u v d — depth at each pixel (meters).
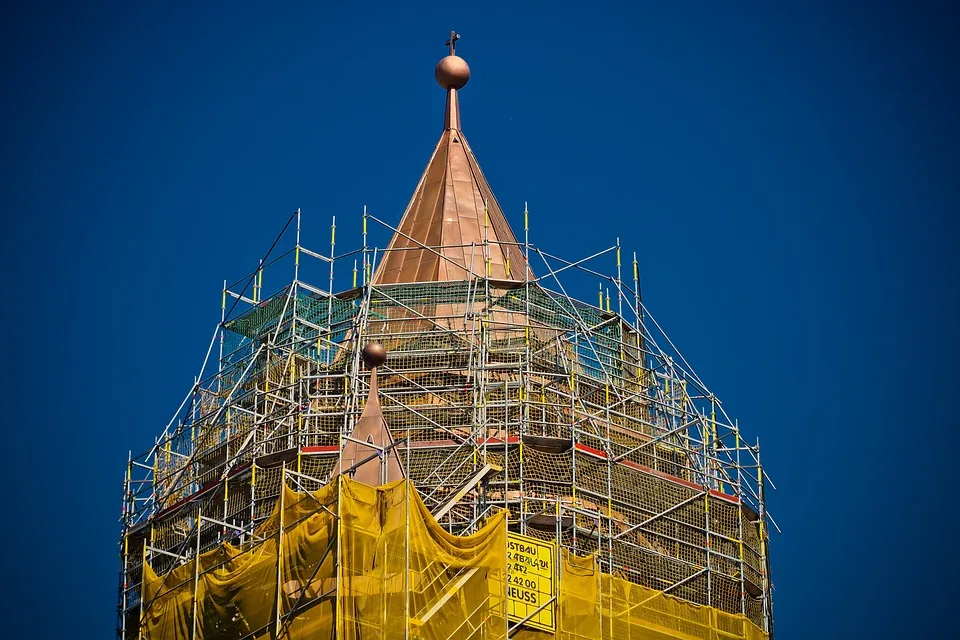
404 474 83.19
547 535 86.81
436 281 96.38
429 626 78.00
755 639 89.75
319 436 89.38
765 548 93.50
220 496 88.00
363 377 89.88
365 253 94.81
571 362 92.44
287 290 94.56
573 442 87.06
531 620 82.56
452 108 109.50
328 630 76.81
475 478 83.75
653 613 86.06
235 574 81.06
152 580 85.06
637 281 98.62
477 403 89.00
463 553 80.06
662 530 89.19
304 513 79.19
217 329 96.25
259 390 90.94
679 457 94.12
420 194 104.62
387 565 77.62
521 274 100.88
